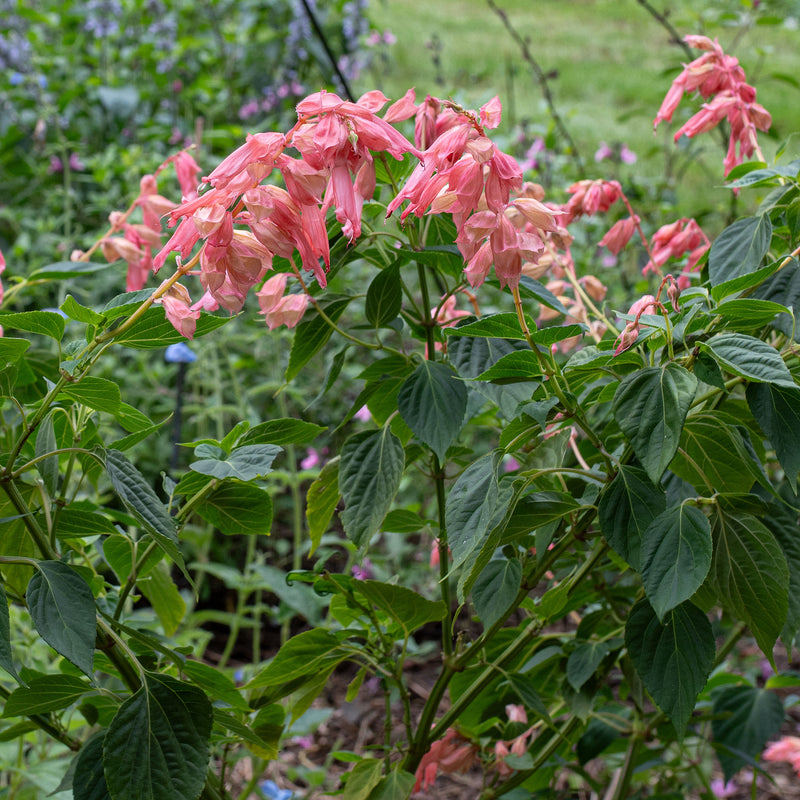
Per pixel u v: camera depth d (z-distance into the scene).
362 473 1.38
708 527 1.15
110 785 1.14
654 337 1.22
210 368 3.42
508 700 1.66
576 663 1.57
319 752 2.88
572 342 1.59
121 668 1.26
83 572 1.45
